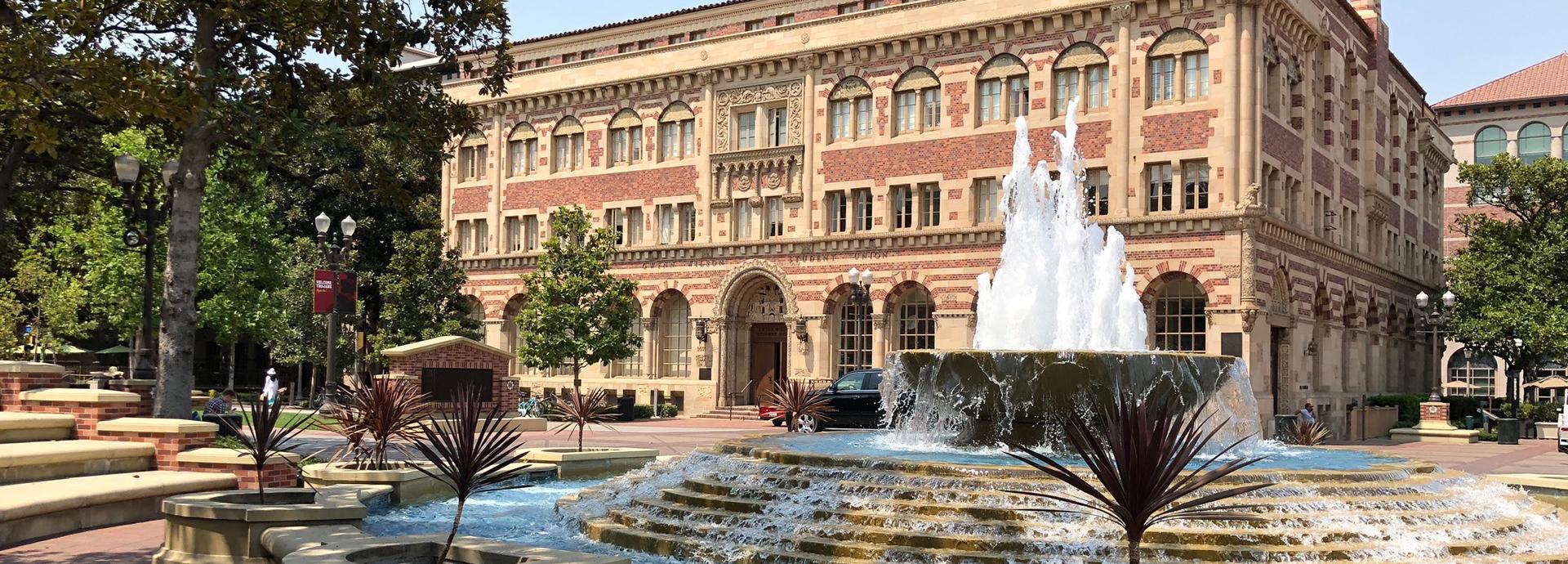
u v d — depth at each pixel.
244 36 24.03
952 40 46.12
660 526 16.27
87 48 19.33
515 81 57.72
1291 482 15.61
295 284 54.81
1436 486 16.73
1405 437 47.00
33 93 18.09
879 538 14.41
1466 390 86.06
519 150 58.53
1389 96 56.91
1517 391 54.12
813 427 36.19
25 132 19.88
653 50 53.59
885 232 47.16
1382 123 55.31
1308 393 44.47
